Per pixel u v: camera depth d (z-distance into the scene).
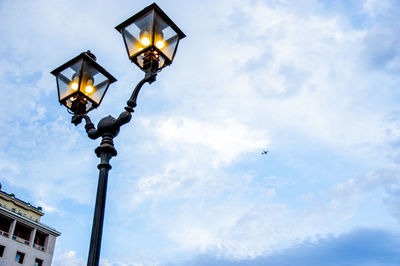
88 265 3.82
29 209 39.09
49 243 38.41
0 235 33.62
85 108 5.78
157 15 5.34
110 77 6.15
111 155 4.83
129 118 4.96
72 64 5.95
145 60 5.23
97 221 4.14
